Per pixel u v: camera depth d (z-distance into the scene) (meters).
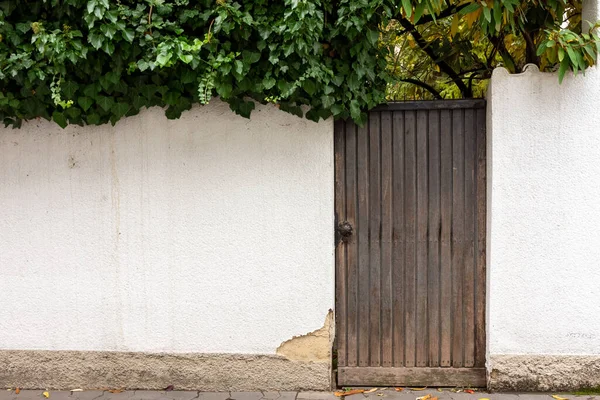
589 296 4.00
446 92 6.02
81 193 4.16
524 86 3.93
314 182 4.07
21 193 4.18
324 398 4.06
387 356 4.25
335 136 4.18
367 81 3.98
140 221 4.16
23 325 4.26
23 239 4.21
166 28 3.75
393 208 4.19
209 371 4.21
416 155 4.16
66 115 3.97
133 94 3.93
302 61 3.66
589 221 3.96
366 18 3.67
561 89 3.91
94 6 3.54
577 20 4.36
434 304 4.21
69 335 4.25
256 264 4.14
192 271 4.17
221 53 3.72
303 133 4.05
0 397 4.14
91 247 4.20
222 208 4.12
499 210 3.99
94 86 3.85
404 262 4.21
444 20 4.90
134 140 4.12
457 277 4.19
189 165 4.11
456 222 4.17
